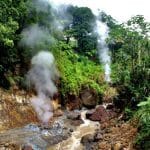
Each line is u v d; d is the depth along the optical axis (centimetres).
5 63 1919
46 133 1692
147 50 1966
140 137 1301
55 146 1558
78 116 2048
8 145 1426
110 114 2030
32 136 1612
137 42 1986
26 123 1842
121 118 1773
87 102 2472
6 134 1614
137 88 1830
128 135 1445
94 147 1488
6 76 1920
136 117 1542
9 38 1873
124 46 2061
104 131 1670
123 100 1950
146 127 1327
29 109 1945
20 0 2023
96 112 2077
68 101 2373
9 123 1750
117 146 1352
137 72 1877
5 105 1805
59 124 1886
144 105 1462
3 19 1836
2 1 1853
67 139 1659
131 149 1307
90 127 1886
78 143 1591
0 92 1827
